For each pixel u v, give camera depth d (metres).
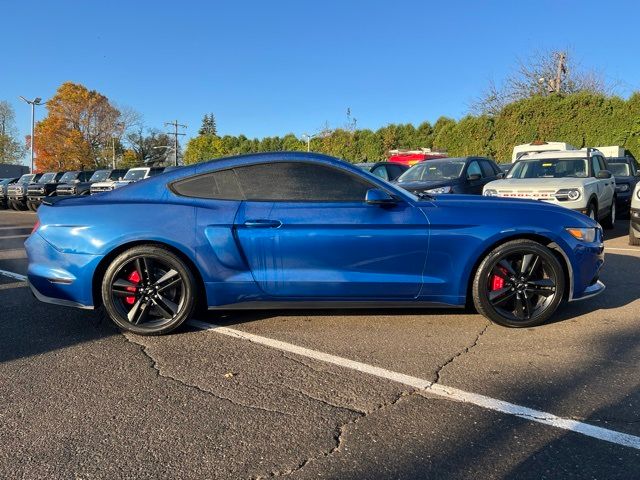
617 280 6.35
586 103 25.16
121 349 4.07
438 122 38.16
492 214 4.40
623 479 2.39
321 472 2.46
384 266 4.31
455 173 10.73
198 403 3.16
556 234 4.41
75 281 4.29
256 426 2.88
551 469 2.46
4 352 4.02
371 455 2.59
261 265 4.28
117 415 3.02
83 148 60.12
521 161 11.20
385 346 4.11
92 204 4.39
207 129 116.00
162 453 2.62
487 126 29.19
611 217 11.65
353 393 3.29
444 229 4.30
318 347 4.09
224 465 2.52
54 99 59.84
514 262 4.48
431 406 3.10
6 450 2.66
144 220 4.25
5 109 73.12
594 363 3.73
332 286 4.29
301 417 2.98
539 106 26.38
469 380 3.46
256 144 62.22
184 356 3.92
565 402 3.14
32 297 5.72
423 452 2.62
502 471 2.45
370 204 4.29
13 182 26.61
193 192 4.40
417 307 4.46
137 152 87.88
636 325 4.58
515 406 3.09
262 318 4.83
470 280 4.45
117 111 62.78
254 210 4.28
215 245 4.24
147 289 4.34
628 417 2.95
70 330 4.54
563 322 4.68
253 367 3.71
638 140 23.75
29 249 4.45
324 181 4.38
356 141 42.53
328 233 4.25
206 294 4.32
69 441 2.74
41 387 3.39
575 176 10.26
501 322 4.47
